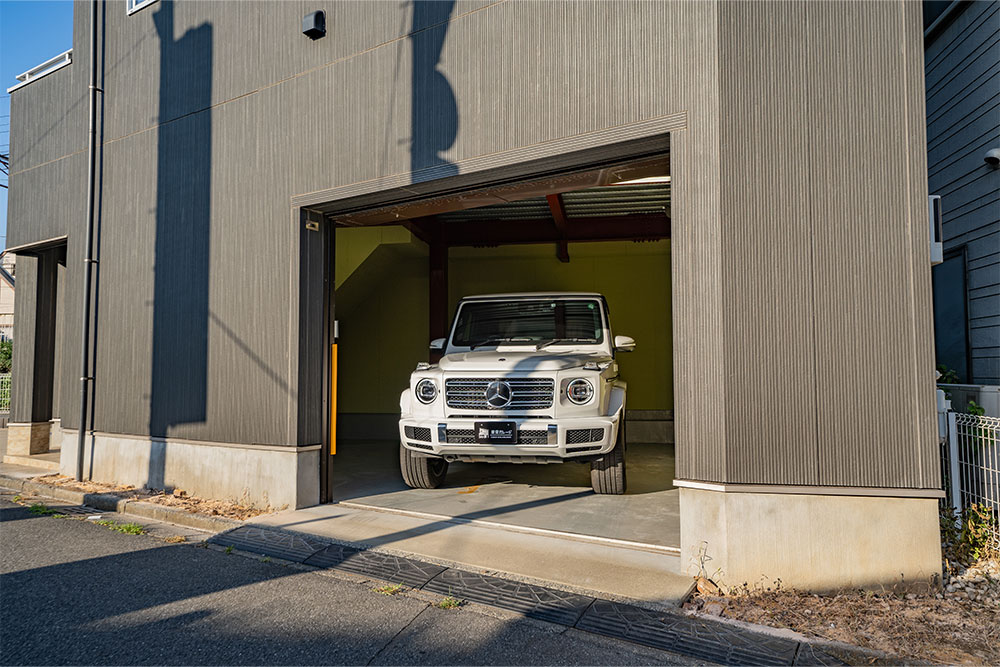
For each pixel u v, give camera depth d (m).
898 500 3.94
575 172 5.36
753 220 4.21
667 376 11.37
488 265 11.93
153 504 6.52
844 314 4.05
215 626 3.61
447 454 6.36
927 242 3.98
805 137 4.17
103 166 8.32
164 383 7.35
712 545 4.15
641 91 4.64
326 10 6.38
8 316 24.19
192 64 7.44
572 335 7.53
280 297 6.44
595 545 4.91
